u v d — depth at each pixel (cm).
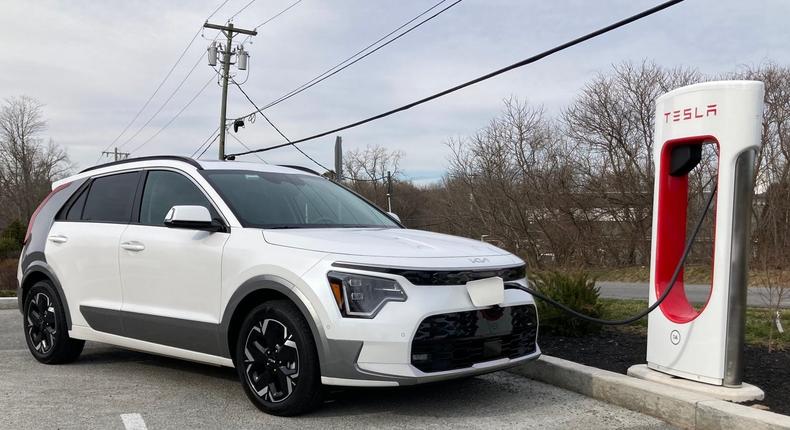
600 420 454
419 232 539
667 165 533
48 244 623
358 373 411
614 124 2775
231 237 484
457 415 459
